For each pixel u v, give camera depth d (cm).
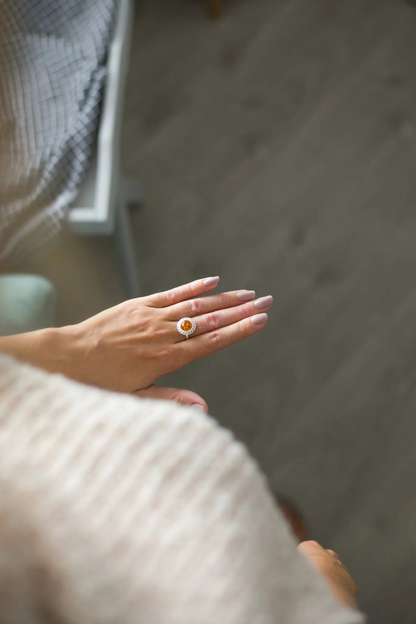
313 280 145
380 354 139
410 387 137
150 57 171
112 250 121
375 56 167
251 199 152
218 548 46
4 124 111
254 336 142
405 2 173
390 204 150
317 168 155
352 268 146
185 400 97
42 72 113
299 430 135
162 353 98
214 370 140
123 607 44
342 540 128
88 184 110
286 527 54
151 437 48
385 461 133
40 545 43
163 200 153
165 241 150
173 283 147
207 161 157
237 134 160
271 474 133
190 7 176
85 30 115
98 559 44
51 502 44
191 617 45
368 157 156
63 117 112
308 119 161
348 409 136
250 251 148
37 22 116
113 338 97
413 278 145
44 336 95
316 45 169
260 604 47
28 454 46
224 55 170
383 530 128
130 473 47
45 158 109
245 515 49
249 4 175
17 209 107
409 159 155
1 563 42
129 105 165
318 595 54
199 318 99
